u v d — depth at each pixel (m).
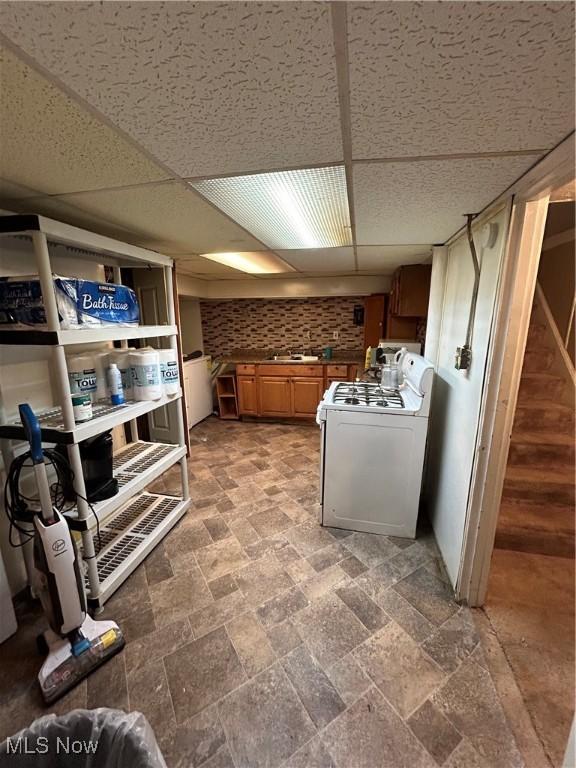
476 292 1.69
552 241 3.09
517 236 1.35
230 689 1.34
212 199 1.46
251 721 1.24
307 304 5.06
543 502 2.28
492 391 1.51
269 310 5.17
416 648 1.51
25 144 0.97
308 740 1.18
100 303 1.71
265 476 3.19
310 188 1.33
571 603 1.76
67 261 2.01
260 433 4.41
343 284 4.39
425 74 0.67
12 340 1.45
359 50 0.61
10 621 1.55
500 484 1.59
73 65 0.64
